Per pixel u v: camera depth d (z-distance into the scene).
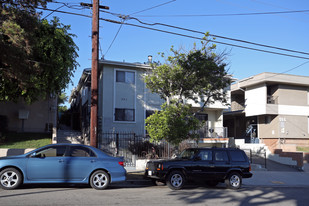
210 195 9.47
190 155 11.31
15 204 7.06
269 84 27.30
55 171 9.20
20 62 12.17
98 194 8.80
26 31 12.76
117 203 7.62
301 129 26.75
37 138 18.64
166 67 14.55
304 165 20.50
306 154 22.22
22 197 7.90
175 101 14.52
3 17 12.23
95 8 11.85
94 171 9.66
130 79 22.77
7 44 11.61
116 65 22.31
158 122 13.40
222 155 11.34
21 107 20.09
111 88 22.06
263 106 26.09
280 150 20.38
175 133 13.08
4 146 15.91
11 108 19.83
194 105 23.86
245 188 11.77
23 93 15.21
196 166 10.81
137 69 23.03
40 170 9.08
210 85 15.32
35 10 13.45
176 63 15.05
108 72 22.17
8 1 12.59
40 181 9.09
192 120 13.85
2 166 8.86
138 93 22.81
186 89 15.49
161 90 15.84
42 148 9.48
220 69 15.27
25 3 12.95
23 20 12.73
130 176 12.67
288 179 15.15
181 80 14.88
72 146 9.75
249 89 28.36
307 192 11.20
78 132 23.70
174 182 10.45
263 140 27.55
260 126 28.06
